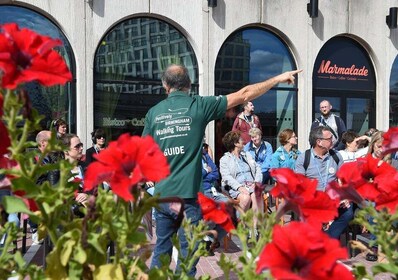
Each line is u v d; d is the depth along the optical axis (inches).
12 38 60.6
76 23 426.3
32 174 64.3
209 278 80.0
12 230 72.4
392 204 74.4
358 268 67.8
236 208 79.0
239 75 492.4
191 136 179.9
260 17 492.1
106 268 64.1
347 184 75.0
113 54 445.7
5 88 61.1
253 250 66.3
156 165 60.7
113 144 62.4
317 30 514.3
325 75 528.7
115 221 64.9
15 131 62.1
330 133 270.2
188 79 189.5
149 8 450.6
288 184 68.7
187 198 176.9
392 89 557.0
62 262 62.5
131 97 453.1
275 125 508.7
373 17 538.6
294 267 55.1
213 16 473.4
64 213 72.2
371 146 257.8
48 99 418.9
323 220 67.6
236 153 315.3
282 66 510.9
